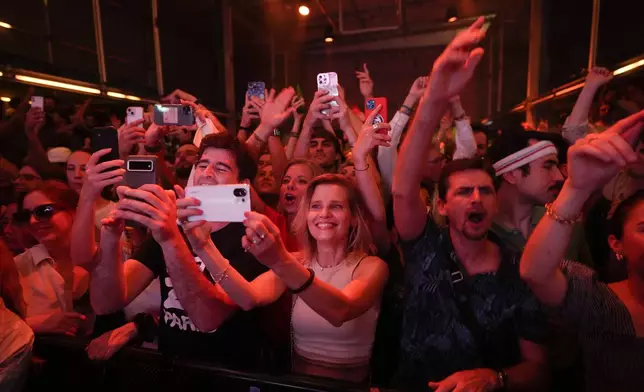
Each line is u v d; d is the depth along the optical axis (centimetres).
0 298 138
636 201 122
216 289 140
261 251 110
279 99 257
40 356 153
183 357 141
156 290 195
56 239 185
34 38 509
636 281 121
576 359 125
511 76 911
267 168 310
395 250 191
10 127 367
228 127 948
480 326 130
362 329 153
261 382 131
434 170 252
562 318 122
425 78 219
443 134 317
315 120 239
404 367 142
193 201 114
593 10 481
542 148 178
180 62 829
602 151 92
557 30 678
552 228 106
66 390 150
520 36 887
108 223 129
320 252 161
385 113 228
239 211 112
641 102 304
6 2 471
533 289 117
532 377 121
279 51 1155
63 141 404
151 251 164
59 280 184
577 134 225
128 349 146
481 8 912
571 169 100
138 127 194
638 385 118
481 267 135
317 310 120
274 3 920
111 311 147
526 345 127
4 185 264
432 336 136
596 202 178
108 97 531
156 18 743
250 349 156
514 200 189
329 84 228
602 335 121
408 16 988
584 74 480
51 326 165
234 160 160
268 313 159
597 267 172
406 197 138
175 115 184
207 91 924
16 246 224
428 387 136
